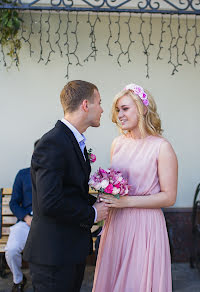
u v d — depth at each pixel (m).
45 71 4.23
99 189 2.28
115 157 2.55
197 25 4.31
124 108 2.39
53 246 2.05
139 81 4.32
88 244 2.21
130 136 2.53
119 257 2.37
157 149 2.34
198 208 4.30
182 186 4.39
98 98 2.27
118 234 2.40
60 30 4.21
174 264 4.27
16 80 4.21
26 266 4.19
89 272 4.05
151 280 2.28
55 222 2.07
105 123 4.32
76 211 2.06
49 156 1.99
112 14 4.19
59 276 2.07
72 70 4.25
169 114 4.37
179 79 4.35
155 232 2.35
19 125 4.24
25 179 3.72
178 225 4.31
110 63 4.29
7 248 3.38
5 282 3.79
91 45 4.02
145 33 4.29
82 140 2.22
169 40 4.31
